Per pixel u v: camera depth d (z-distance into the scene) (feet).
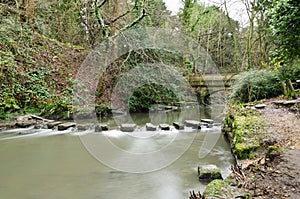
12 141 17.70
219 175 10.89
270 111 19.58
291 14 12.72
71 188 10.14
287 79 24.77
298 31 13.55
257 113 19.13
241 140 13.64
